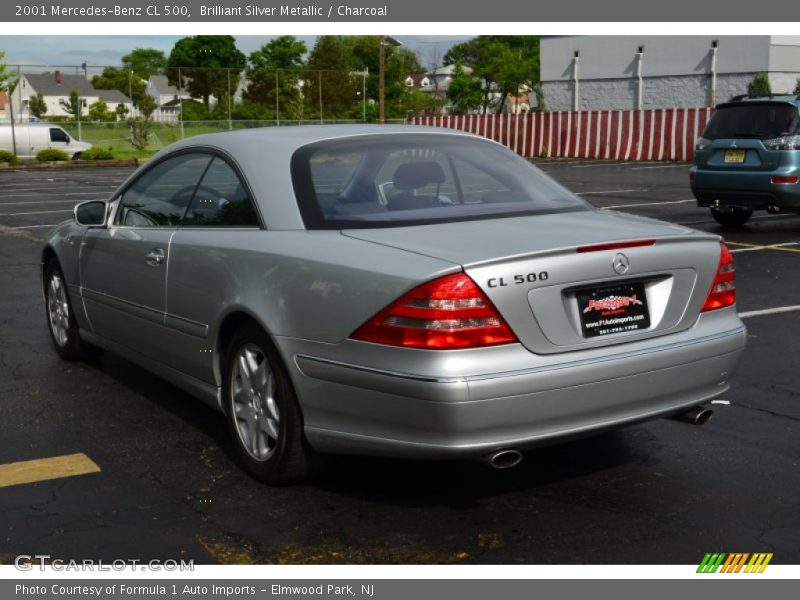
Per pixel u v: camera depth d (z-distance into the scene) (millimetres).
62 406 5168
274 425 3941
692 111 28281
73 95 94750
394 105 73000
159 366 4867
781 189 11148
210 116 51406
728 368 3893
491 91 67062
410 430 3373
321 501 3857
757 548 3432
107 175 29344
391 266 3443
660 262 3682
